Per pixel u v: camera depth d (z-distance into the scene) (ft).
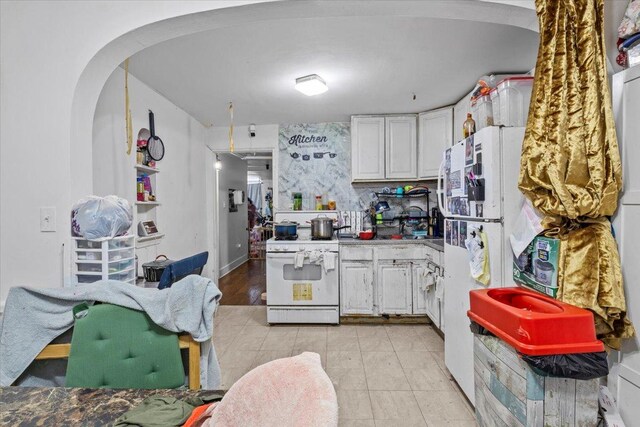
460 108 11.06
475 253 5.57
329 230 11.42
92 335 3.57
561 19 4.32
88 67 5.24
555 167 4.26
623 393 4.11
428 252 10.30
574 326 3.61
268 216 27.91
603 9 4.21
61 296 3.91
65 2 5.21
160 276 6.77
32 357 3.85
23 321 3.93
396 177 12.59
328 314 10.77
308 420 1.63
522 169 4.69
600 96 4.11
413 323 10.89
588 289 4.02
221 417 1.94
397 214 13.28
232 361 8.30
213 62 8.33
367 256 10.85
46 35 5.23
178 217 11.65
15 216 5.24
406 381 7.21
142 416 2.48
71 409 2.67
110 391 2.94
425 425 5.77
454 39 7.26
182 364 3.66
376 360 8.22
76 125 5.30
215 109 12.10
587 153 4.15
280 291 10.81
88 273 5.20
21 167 5.22
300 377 1.97
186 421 2.46
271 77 9.29
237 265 21.15
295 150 14.07
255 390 1.99
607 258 3.99
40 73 5.22
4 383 3.80
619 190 4.05
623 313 3.98
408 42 7.39
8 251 5.24
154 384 3.52
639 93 3.87
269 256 10.81
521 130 5.27
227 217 19.19
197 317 3.67
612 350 4.24
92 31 5.18
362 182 13.42
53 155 5.18
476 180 5.67
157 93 10.34
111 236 5.22
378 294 10.86
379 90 10.30
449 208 7.06
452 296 6.85
